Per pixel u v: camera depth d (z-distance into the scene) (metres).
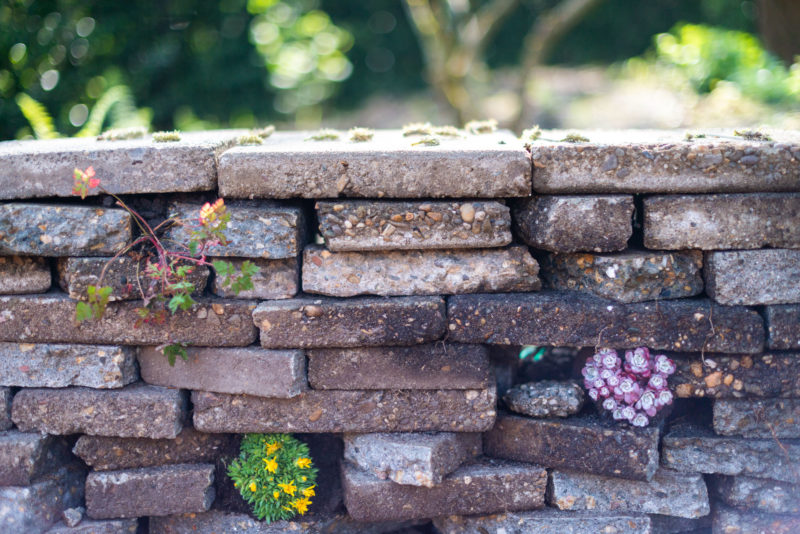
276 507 3.21
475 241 3.02
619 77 10.80
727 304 3.07
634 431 3.08
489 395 3.13
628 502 3.19
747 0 10.15
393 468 3.07
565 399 3.16
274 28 9.27
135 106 7.62
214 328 3.09
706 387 3.12
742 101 6.81
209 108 8.75
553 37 8.45
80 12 6.99
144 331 3.09
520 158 2.98
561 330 3.06
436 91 9.40
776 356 3.10
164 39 8.08
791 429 3.15
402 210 3.00
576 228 3.03
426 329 3.04
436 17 9.20
